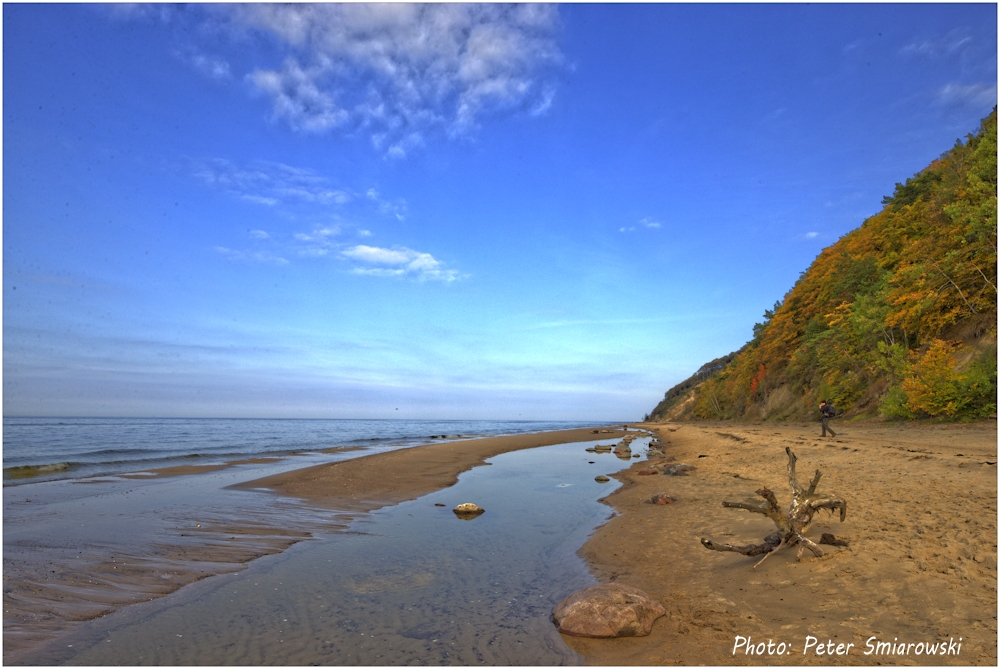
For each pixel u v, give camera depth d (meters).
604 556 7.56
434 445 32.16
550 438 40.56
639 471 17.06
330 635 4.98
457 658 4.45
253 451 28.09
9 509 11.28
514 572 6.96
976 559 5.20
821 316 42.88
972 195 26.48
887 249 36.94
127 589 6.32
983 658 3.60
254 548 8.23
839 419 32.06
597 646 4.55
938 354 21.70
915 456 11.68
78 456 23.83
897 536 6.25
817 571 5.62
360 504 12.12
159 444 33.22
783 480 11.71
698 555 7.09
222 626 5.22
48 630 5.14
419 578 6.72
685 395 109.19
